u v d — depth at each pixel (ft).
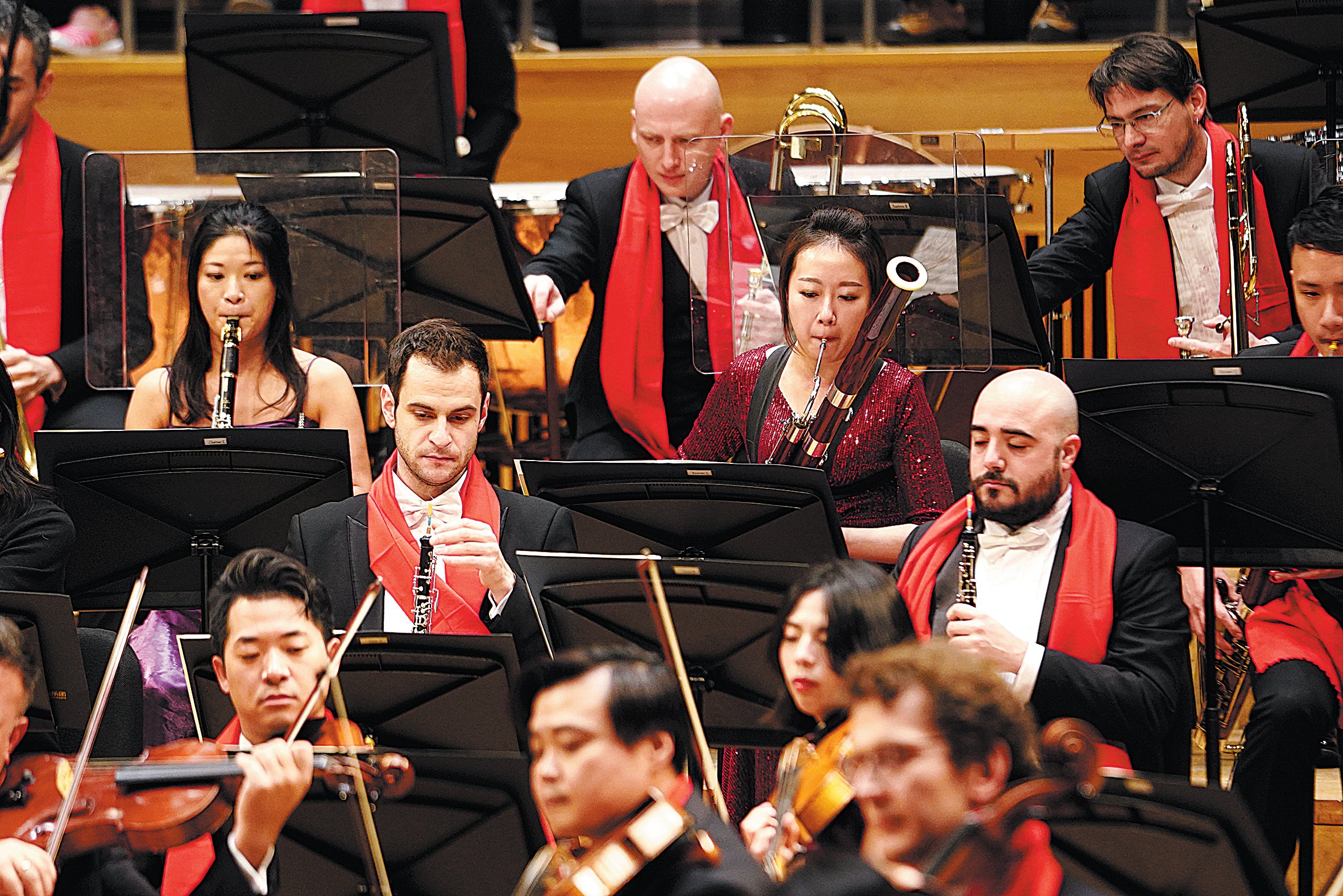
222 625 31.40
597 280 52.44
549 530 37.93
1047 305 51.29
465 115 59.36
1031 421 35.73
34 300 50.24
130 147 74.38
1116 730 33.71
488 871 28.89
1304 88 51.44
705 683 33.71
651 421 51.72
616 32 73.77
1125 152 49.32
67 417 49.52
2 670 30.04
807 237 40.86
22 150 50.44
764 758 39.17
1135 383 36.52
